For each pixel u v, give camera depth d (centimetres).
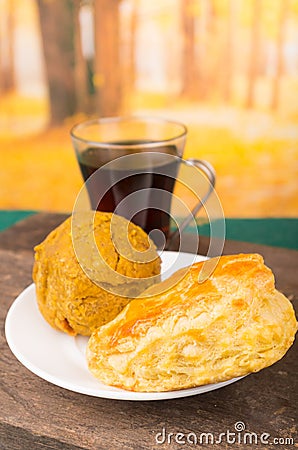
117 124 63
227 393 45
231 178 102
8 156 101
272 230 99
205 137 100
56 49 96
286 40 95
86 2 94
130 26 95
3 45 96
